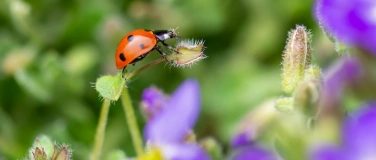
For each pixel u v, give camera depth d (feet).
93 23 0.58
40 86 0.55
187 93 0.34
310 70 0.32
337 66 0.27
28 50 0.57
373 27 0.24
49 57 0.54
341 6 0.24
